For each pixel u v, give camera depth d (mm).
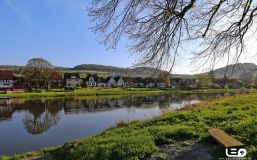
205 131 11133
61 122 29266
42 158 11977
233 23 7590
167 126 12602
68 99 62344
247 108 17000
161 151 9164
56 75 93312
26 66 86375
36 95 67500
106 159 8883
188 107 23469
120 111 39250
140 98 66438
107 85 127250
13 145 18938
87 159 9328
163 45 6820
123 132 14125
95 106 46969
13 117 33531
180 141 10148
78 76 123062
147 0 6438
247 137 8891
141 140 10070
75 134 22578
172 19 6508
